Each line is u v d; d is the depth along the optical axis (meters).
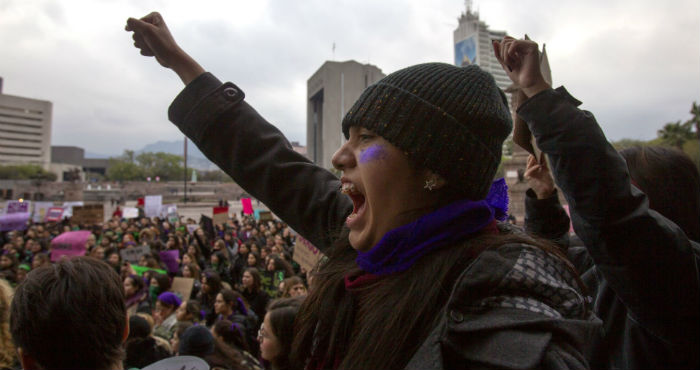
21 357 1.25
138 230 14.86
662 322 1.09
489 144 0.75
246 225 17.25
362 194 0.79
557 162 1.02
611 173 0.97
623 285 1.08
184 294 6.16
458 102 0.72
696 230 1.41
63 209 19.73
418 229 0.71
